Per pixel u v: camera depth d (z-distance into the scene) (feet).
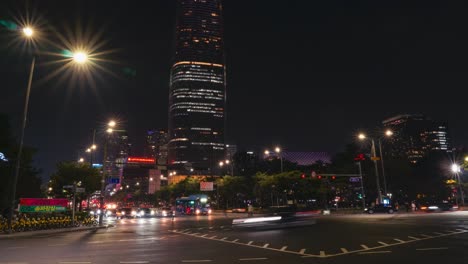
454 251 45.19
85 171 180.34
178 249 53.16
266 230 87.10
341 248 50.80
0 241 70.08
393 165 253.85
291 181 226.38
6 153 128.26
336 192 281.54
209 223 125.39
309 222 96.32
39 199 106.32
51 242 66.69
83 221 119.14
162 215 216.74
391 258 41.42
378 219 117.19
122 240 68.54
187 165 238.48
